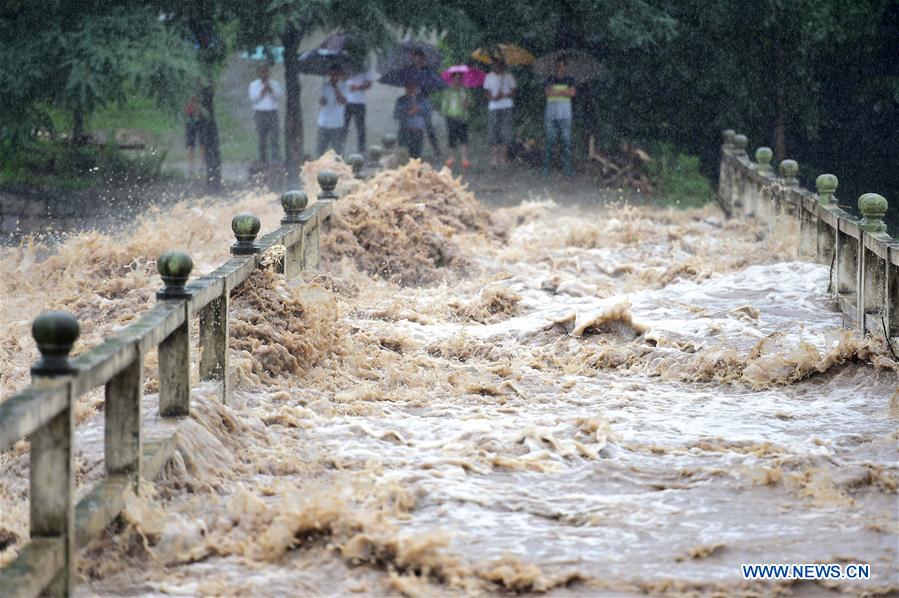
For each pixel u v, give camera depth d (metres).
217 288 21.20
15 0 72.19
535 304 34.34
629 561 15.13
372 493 17.31
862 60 84.81
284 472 18.86
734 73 84.69
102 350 15.16
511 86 79.94
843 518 16.64
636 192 77.69
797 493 17.67
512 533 16.14
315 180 47.72
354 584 14.51
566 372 27.20
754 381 25.48
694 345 28.19
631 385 25.77
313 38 101.00
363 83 77.62
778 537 15.90
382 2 75.88
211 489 17.50
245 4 74.06
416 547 14.80
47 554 13.45
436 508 17.20
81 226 68.88
